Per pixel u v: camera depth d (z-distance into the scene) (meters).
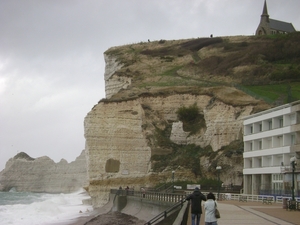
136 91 103.00
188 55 138.25
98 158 88.38
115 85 125.69
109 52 147.38
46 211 82.50
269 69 112.81
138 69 129.38
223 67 120.31
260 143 69.69
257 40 141.88
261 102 88.69
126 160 89.00
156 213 58.59
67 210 85.50
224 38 150.50
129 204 72.94
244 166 72.00
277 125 65.44
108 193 86.44
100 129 89.94
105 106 91.62
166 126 96.88
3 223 66.75
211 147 89.19
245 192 71.12
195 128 94.81
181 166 86.25
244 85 105.88
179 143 94.00
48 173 178.00
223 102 91.00
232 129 87.19
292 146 60.16
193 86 102.81
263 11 169.75
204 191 71.75
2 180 182.88
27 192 176.38
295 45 124.38
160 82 115.25
